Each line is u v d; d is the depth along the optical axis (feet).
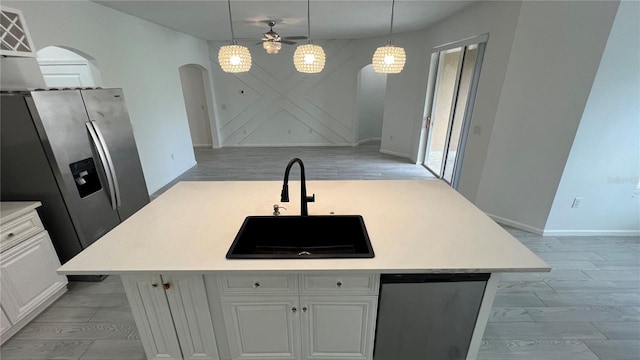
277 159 20.53
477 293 4.71
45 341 6.30
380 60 7.07
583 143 8.86
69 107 7.27
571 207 9.75
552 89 8.84
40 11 8.44
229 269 4.23
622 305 7.13
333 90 23.00
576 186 9.44
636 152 8.89
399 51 7.05
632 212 9.69
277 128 24.34
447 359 5.39
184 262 4.37
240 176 17.16
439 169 16.61
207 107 23.40
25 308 6.53
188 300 4.84
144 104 13.74
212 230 5.29
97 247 4.78
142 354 6.03
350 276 4.56
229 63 7.40
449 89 16.42
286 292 4.73
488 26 10.52
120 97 9.11
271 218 5.67
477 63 11.36
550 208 9.80
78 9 9.81
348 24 15.49
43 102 6.61
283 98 23.43
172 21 14.15
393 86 20.03
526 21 8.87
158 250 4.69
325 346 5.28
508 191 10.61
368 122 25.82
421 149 18.48
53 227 7.52
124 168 9.31
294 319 4.99
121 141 9.15
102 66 10.99
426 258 4.41
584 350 6.00
